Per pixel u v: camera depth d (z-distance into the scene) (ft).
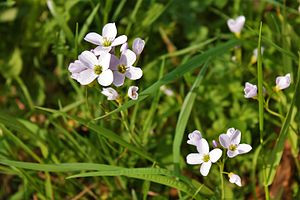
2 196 1.52
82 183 1.48
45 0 1.64
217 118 1.49
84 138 1.40
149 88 1.26
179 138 1.31
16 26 1.68
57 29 1.61
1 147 1.43
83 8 1.62
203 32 1.63
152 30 1.63
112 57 1.18
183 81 1.55
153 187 1.44
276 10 1.62
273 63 1.49
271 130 1.47
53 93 1.64
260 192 1.42
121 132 1.48
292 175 1.41
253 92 1.21
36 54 1.65
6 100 1.62
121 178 1.42
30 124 1.44
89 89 1.53
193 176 1.43
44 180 1.47
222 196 1.22
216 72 1.54
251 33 1.54
